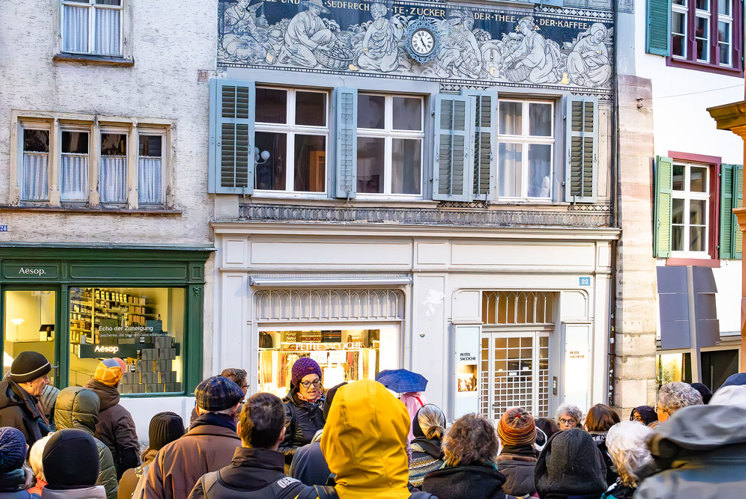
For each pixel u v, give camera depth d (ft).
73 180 44.34
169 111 45.37
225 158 45.83
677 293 54.13
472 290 50.44
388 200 48.75
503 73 50.88
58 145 43.78
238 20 46.32
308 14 47.39
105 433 23.98
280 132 47.80
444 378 49.83
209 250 45.34
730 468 5.86
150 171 45.60
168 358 45.60
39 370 24.59
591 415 22.44
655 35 53.62
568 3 52.11
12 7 42.91
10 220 42.83
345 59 48.08
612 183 53.01
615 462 14.20
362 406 10.85
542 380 53.16
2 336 42.63
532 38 51.37
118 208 44.75
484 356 51.98
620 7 52.85
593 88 52.65
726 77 56.59
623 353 52.47
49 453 14.38
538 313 53.01
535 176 52.44
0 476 13.71
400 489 10.90
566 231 51.42
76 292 43.83
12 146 42.83
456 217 50.14
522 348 52.80
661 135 54.13
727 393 6.72
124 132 45.09
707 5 56.44
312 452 15.97
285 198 46.88
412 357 49.21
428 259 49.34
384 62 48.75
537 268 51.39
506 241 50.83
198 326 45.68
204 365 45.83
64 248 43.09
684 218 55.83
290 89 47.96
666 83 54.29
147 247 44.37
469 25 50.26
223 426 15.67
